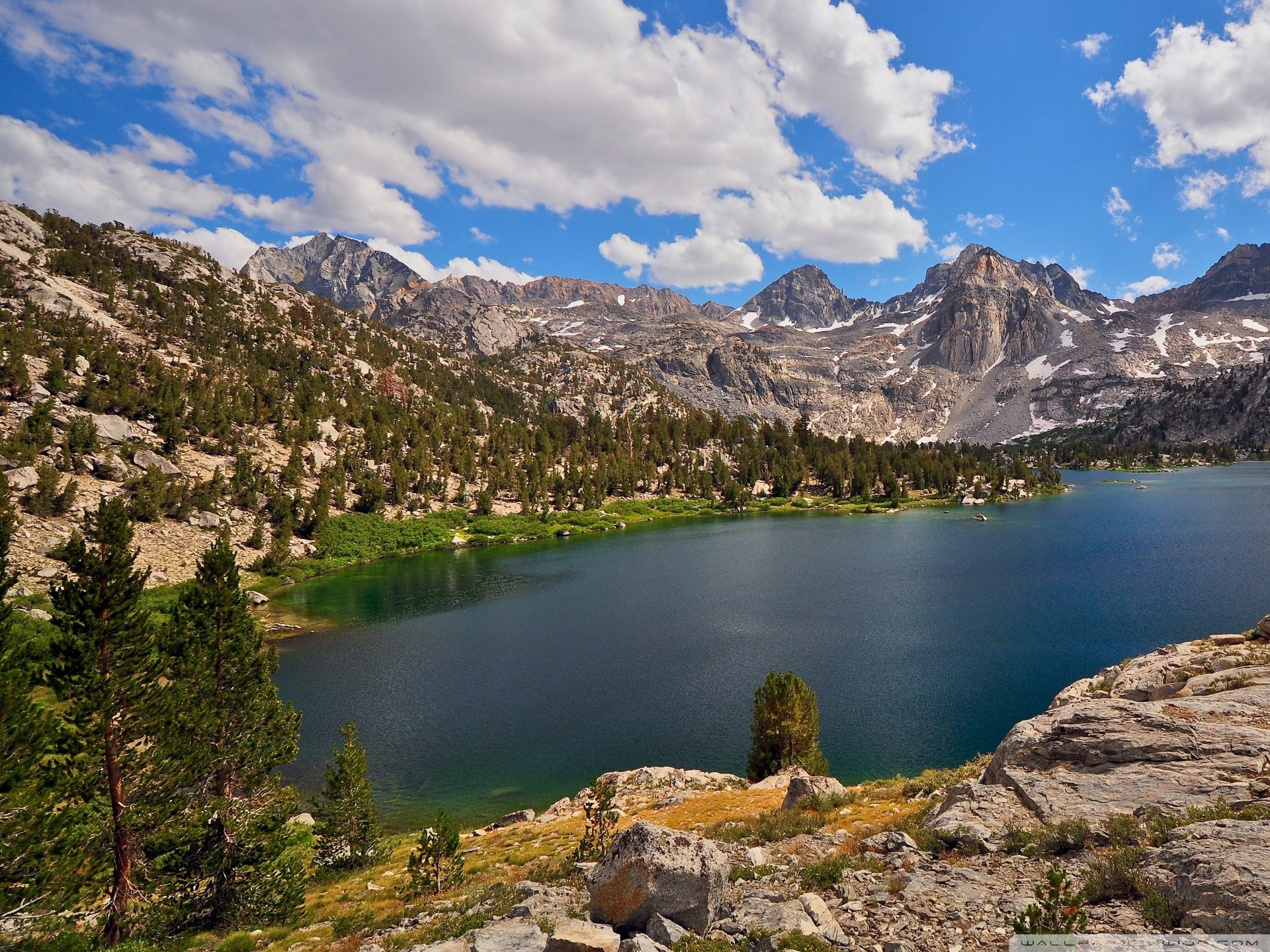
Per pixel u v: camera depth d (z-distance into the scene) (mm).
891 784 28031
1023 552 119062
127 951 20641
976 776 24484
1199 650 28016
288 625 85250
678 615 86625
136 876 23984
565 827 32469
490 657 71375
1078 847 14773
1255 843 12008
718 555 133000
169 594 81375
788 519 191625
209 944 22594
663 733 51375
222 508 121938
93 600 22547
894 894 14172
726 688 59719
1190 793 15875
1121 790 16891
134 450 122500
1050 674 58812
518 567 125062
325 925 21984
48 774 21266
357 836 32250
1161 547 115688
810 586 100375
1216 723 18641
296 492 142125
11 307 173750
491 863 26844
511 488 195625
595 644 75062
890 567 112125
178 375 172375
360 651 74562
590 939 12641
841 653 67562
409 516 157250
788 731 36969
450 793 43500
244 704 28062
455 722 54656
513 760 47781
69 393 133000
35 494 91562
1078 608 79062
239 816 26688
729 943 12812
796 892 15211
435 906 20047
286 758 29859
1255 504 172875
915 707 52844
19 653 20078
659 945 12766
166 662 24844
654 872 14141
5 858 18359
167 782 23797
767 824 22078
